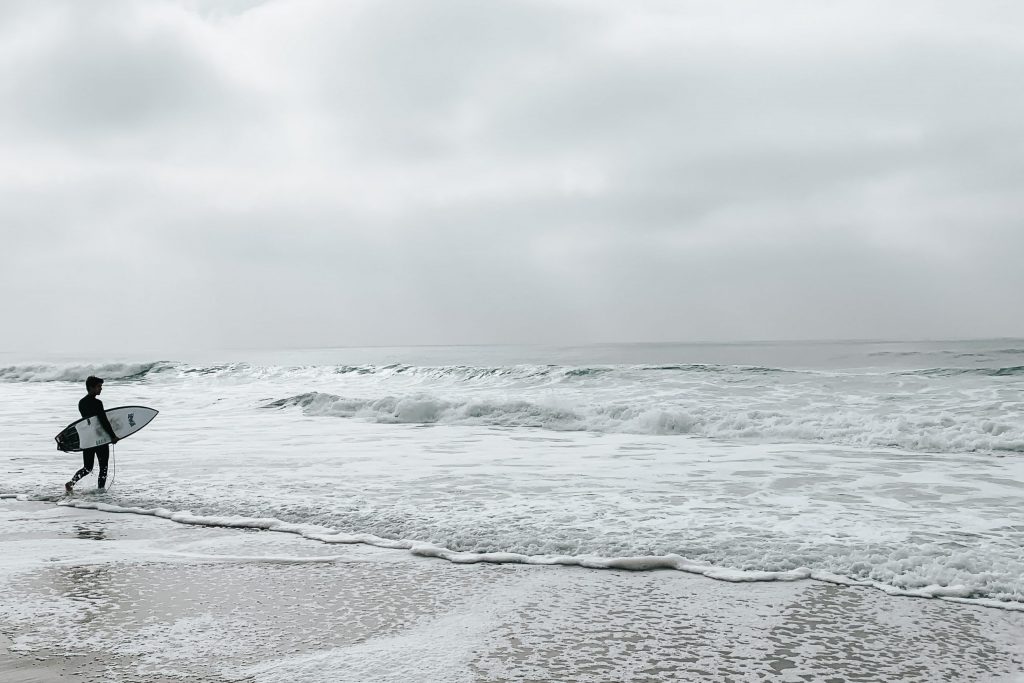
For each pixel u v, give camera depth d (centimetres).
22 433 1470
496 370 2848
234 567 553
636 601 471
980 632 414
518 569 546
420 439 1380
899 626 424
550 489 854
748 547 582
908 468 1001
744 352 6194
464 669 367
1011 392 1889
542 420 1641
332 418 1823
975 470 980
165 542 629
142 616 445
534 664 373
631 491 840
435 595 486
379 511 728
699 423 1475
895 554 552
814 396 1966
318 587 504
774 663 373
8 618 442
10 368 3725
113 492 843
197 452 1198
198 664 373
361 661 377
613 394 2167
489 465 1050
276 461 1093
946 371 2373
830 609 454
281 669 367
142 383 3375
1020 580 491
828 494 818
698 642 401
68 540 636
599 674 360
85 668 369
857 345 8800
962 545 585
